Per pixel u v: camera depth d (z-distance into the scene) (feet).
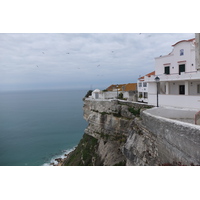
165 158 29.12
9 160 120.98
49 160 120.57
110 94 122.83
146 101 96.37
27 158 124.26
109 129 83.30
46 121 241.76
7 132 188.85
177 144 25.03
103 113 88.84
